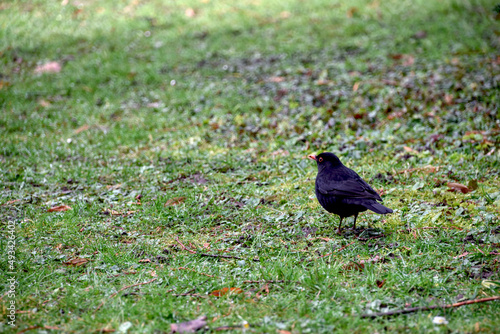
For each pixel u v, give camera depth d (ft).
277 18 87.51
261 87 61.98
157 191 37.93
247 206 35.14
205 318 22.88
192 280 26.27
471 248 28.30
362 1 90.74
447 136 44.93
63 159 45.16
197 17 89.71
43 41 80.33
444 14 82.02
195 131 50.06
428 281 25.09
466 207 33.32
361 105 53.57
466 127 45.57
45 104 59.00
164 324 22.54
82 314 23.61
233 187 38.17
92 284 26.21
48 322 23.13
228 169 41.96
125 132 50.52
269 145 45.57
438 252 28.14
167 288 25.72
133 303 24.40
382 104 53.26
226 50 75.92
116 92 62.44
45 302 24.76
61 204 36.06
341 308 23.47
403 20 81.46
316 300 24.30
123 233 32.07
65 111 57.00
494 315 22.33
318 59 70.74
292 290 25.34
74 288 25.72
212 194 36.81
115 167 42.45
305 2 93.09
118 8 94.02
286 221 32.96
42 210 35.09
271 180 39.52
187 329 22.03
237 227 32.50
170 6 94.73
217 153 44.86
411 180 37.88
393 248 28.96
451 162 40.01
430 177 37.73
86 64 71.00
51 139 49.42
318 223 32.65
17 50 76.84
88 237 31.50
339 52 72.59
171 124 52.47
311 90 59.62
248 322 22.72
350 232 31.48
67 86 63.82
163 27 85.92
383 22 81.56
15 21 86.74
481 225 30.89
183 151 45.50
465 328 21.65
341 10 88.22
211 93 60.29
